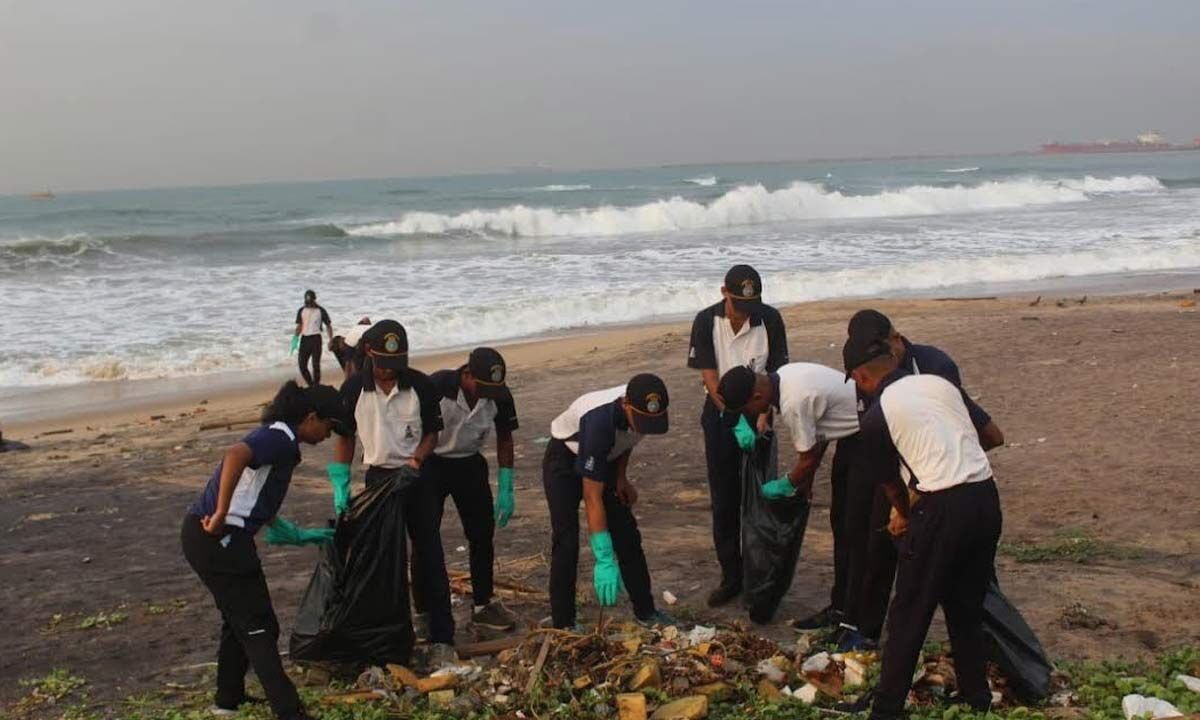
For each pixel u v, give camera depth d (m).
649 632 5.76
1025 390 12.11
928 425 4.61
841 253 30.05
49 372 17.84
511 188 98.06
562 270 27.73
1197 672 5.18
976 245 31.02
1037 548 7.41
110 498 10.38
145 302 23.61
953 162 199.88
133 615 6.95
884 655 4.70
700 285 24.23
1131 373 12.44
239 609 4.96
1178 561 7.01
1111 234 32.94
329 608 5.52
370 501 5.57
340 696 5.23
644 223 39.72
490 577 6.39
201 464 11.74
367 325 11.38
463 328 20.86
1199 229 33.78
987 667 5.15
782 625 6.25
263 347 19.47
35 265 29.56
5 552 8.61
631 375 15.00
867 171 119.81
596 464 5.64
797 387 5.77
